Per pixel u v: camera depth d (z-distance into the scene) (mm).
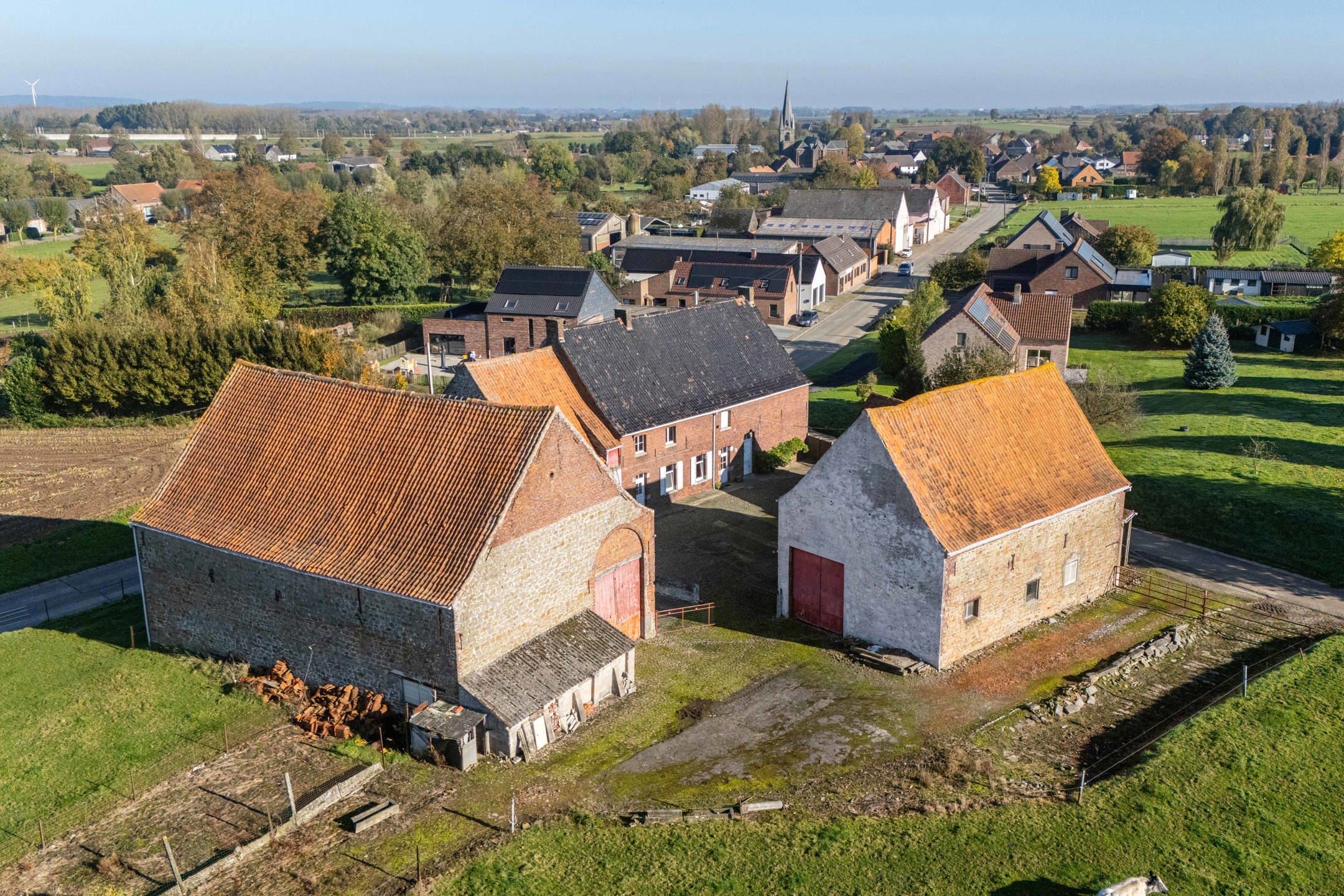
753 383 54938
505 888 23781
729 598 40031
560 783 28016
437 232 112812
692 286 102938
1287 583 40219
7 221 158125
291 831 25844
